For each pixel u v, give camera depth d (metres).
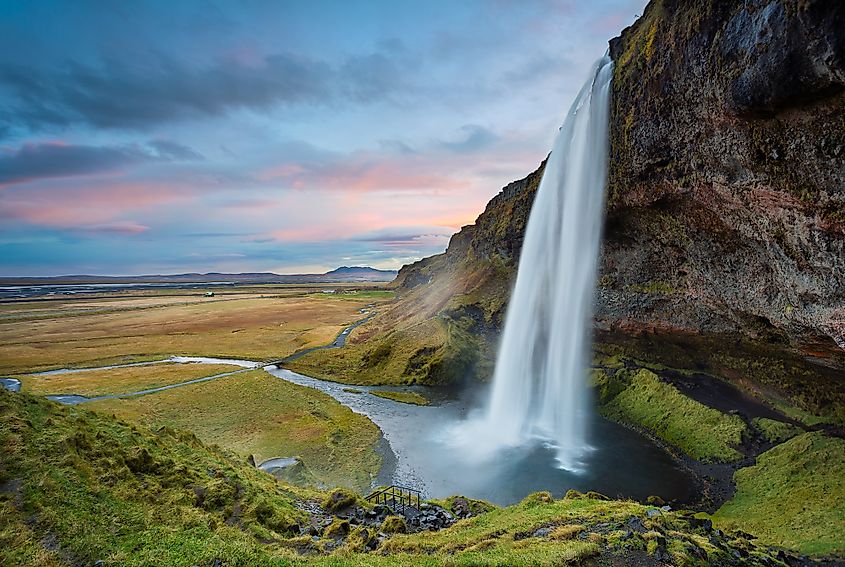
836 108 18.70
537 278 55.09
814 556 18.95
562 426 43.44
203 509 18.45
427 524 21.78
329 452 37.28
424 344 67.38
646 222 37.84
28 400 20.47
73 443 18.00
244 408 48.94
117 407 47.94
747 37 21.38
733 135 24.44
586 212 44.47
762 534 22.66
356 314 139.88
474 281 82.94
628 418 44.09
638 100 32.88
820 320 24.83
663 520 19.48
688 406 40.00
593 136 41.78
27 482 14.85
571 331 49.44
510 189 87.50
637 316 45.50
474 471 33.81
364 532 19.08
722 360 41.62
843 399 32.09
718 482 30.89
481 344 66.88
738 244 30.38
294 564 13.98
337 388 59.62
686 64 26.70
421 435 42.09
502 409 49.41
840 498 23.61
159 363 74.12
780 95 20.05
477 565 13.83
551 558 14.50
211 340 95.69
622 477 32.41
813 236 22.58
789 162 21.80
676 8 28.20
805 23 17.91
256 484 23.05
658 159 31.91
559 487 30.92
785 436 33.22
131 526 15.07
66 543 13.03
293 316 136.00
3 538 12.45
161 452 21.89
